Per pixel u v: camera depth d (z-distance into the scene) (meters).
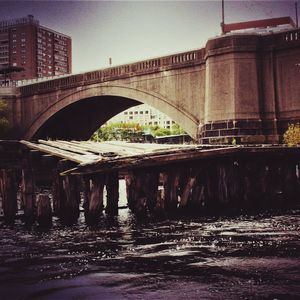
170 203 14.31
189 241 10.77
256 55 33.62
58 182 13.42
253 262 8.34
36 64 126.62
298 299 6.19
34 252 9.80
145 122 169.50
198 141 36.56
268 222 14.15
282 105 32.78
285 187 18.95
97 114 59.91
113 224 13.67
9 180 13.89
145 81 42.19
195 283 7.00
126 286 6.90
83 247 10.27
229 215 15.85
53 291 6.73
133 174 13.68
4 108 58.88
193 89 38.12
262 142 31.86
